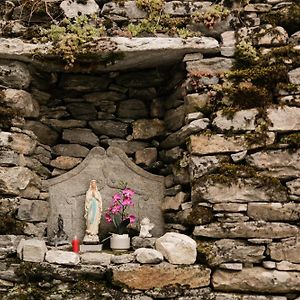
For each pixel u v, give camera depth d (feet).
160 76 14.08
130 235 13.75
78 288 11.85
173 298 11.87
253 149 12.49
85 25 13.28
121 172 14.07
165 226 13.78
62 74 13.97
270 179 12.28
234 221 12.23
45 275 11.94
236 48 13.01
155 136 14.29
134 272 11.84
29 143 13.21
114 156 14.11
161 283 11.87
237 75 12.84
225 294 11.98
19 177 12.74
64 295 11.80
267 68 12.76
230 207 12.26
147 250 11.98
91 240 13.12
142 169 14.08
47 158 14.07
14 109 12.98
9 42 12.87
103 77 14.14
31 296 11.83
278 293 12.04
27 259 12.03
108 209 13.69
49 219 13.65
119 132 14.40
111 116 14.43
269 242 12.14
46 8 13.42
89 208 13.29
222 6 13.48
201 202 12.44
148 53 13.09
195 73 12.98
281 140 12.47
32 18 13.57
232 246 12.16
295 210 12.17
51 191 13.79
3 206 12.61
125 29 13.38
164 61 13.56
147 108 14.52
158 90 14.38
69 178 13.92
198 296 11.93
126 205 13.53
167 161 14.06
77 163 14.23
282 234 12.14
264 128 12.49
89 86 14.15
